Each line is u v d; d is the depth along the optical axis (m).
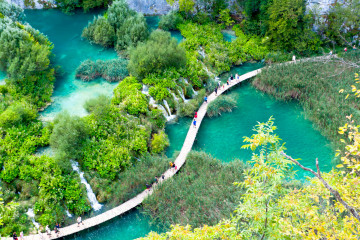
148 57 48.16
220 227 19.84
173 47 50.78
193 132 44.91
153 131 44.56
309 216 17.95
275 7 55.38
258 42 60.62
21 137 39.47
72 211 35.62
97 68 51.97
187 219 33.16
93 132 40.91
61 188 35.97
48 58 53.25
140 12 63.28
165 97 47.28
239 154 42.38
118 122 42.75
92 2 66.56
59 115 40.66
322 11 59.59
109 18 58.69
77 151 38.66
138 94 46.19
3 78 48.31
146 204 35.50
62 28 62.84
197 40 59.47
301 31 58.47
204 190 35.88
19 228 33.19
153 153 41.41
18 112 40.78
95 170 38.62
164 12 68.00
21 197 35.44
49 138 40.25
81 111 45.56
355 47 59.12
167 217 34.09
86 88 49.97
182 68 51.81
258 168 17.14
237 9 65.00
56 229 33.22
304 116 47.09
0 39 47.31
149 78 48.66
